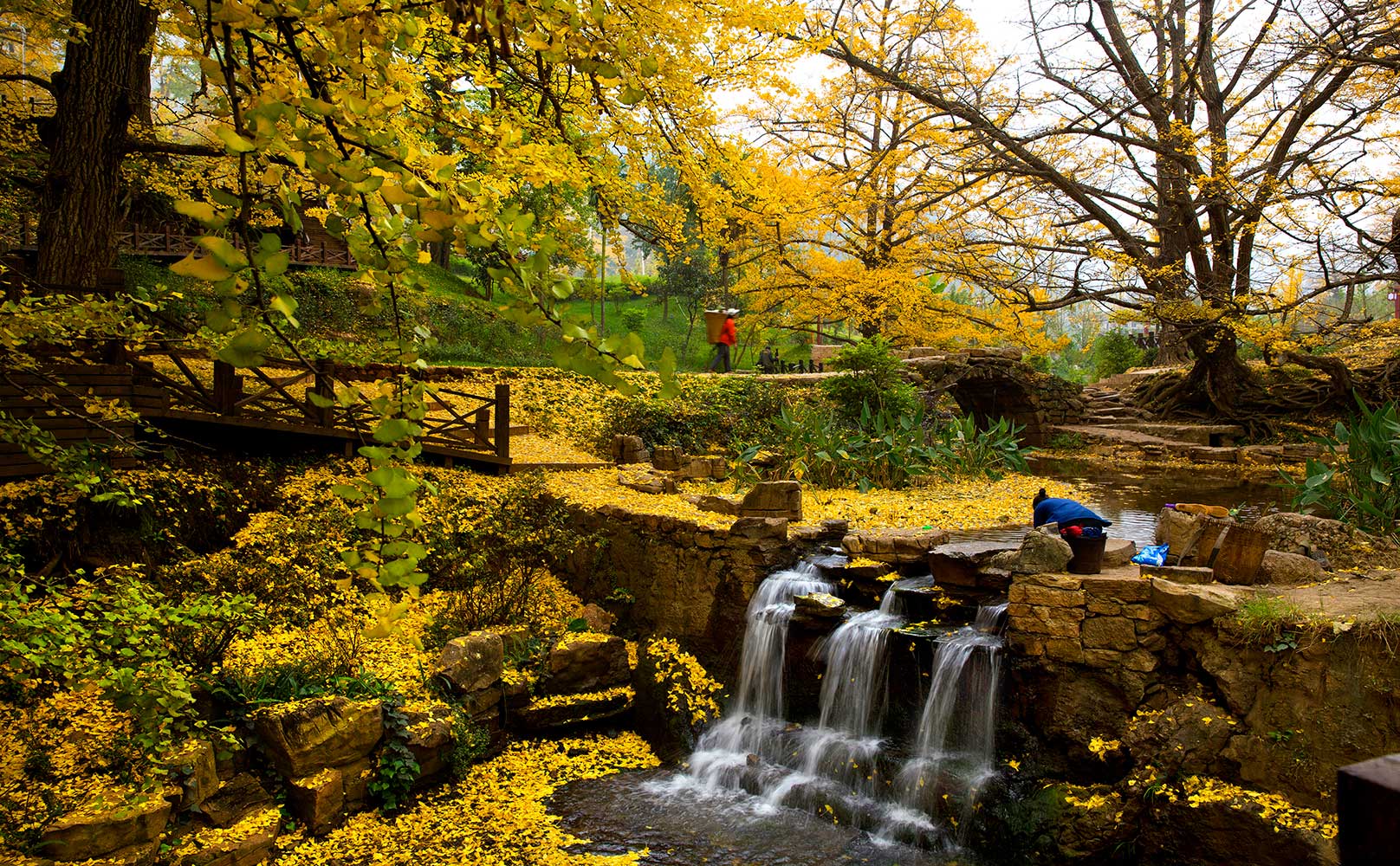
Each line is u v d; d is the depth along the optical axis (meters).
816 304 24.50
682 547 9.34
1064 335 25.08
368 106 2.06
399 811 6.98
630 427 14.09
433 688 7.79
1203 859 5.68
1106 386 26.27
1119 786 6.14
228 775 6.48
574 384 16.58
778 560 8.98
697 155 8.50
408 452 2.21
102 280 10.55
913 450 13.54
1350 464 9.21
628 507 10.09
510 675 8.36
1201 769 5.90
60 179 11.14
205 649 7.08
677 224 10.15
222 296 1.71
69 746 6.19
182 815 6.03
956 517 10.78
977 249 19.56
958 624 7.63
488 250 1.90
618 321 37.25
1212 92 18.77
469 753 7.62
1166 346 26.83
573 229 5.29
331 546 8.85
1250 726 5.82
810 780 7.43
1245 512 10.24
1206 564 7.12
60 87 11.33
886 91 21.25
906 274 22.58
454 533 9.66
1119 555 7.20
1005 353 21.41
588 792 7.52
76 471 5.77
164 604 5.59
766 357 23.89
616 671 9.09
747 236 21.66
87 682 4.45
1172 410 22.02
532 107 5.79
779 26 7.90
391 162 2.00
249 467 10.43
